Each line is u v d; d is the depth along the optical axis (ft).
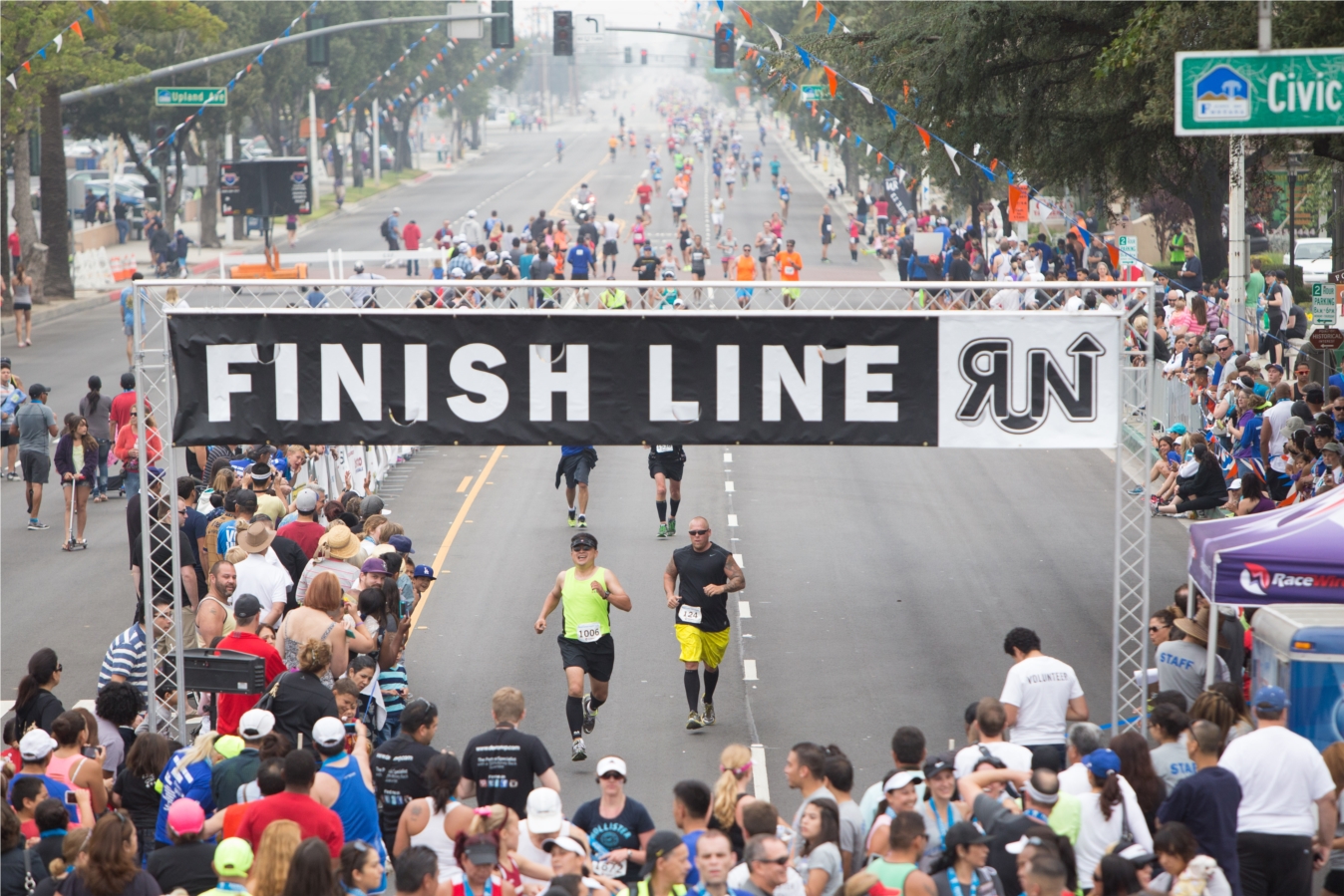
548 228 367.25
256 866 54.44
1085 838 60.70
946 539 145.79
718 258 404.77
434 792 61.52
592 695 97.19
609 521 152.87
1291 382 182.91
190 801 60.23
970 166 155.02
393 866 70.79
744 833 59.52
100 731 75.92
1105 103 149.48
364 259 295.48
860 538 146.61
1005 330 89.04
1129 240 210.59
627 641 117.80
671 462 144.15
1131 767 64.85
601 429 90.58
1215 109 78.84
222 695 84.79
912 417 89.76
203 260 413.18
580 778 90.63
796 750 62.13
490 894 59.36
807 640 117.60
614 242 365.20
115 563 138.21
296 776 60.03
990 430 89.66
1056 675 78.23
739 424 90.27
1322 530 77.71
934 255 312.29
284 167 349.41
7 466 177.37
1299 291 252.21
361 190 624.18
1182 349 170.91
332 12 497.87
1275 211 303.27
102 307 322.75
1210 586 78.89
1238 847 64.13
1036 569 135.33
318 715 75.41
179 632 89.86
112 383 217.77
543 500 162.71
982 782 62.23
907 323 89.15
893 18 197.16
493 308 89.97
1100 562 136.87
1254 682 77.92
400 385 90.89
